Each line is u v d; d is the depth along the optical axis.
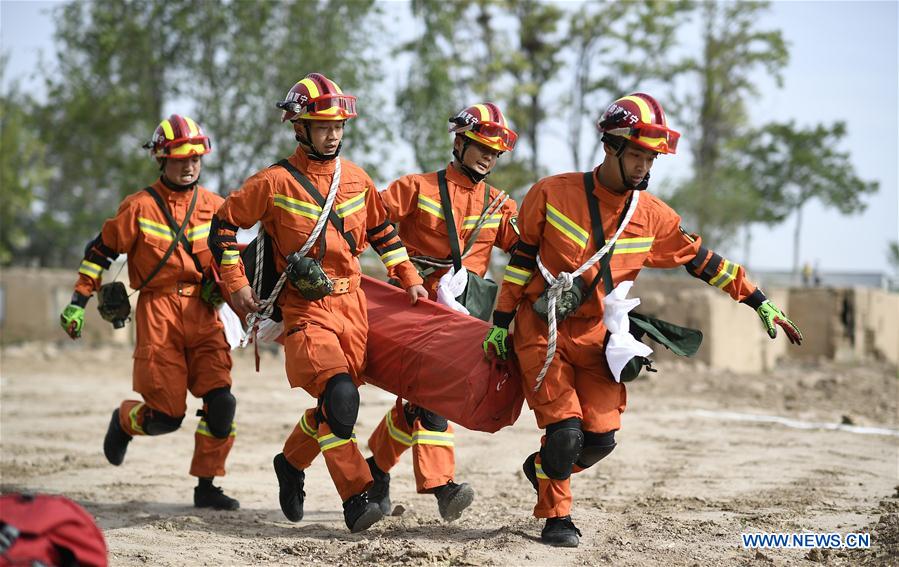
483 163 12.64
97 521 12.58
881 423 23.50
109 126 48.69
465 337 11.05
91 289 13.66
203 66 46.94
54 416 23.78
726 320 38.75
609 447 10.67
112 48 46.38
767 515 12.62
